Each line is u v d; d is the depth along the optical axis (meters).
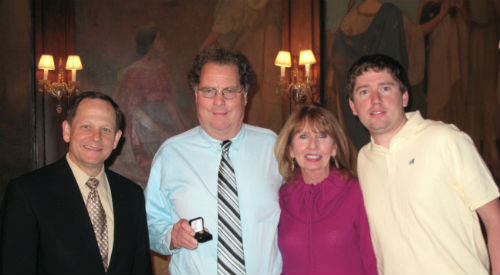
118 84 4.99
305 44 5.04
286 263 1.83
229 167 1.81
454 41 5.07
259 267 1.75
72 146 1.66
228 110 1.76
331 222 1.75
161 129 5.03
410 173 1.56
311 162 1.84
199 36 5.16
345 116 5.02
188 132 1.98
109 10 5.00
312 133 1.86
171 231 1.66
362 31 5.09
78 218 1.56
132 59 5.03
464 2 5.09
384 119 1.62
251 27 5.20
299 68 5.03
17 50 4.70
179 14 5.14
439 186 1.51
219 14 5.20
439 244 1.49
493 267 1.46
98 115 1.67
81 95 1.72
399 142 1.64
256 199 1.81
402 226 1.56
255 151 1.91
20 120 4.68
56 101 4.70
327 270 1.73
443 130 1.55
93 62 4.94
